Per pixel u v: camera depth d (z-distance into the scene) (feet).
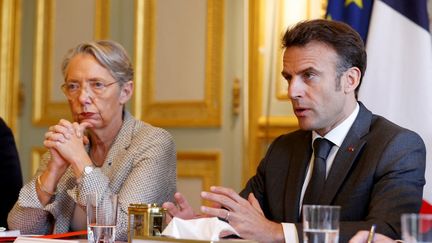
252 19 13.97
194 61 14.83
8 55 16.51
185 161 14.88
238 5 14.30
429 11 11.71
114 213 5.79
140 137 8.41
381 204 6.20
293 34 6.83
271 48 13.80
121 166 8.19
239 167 14.19
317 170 6.95
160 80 15.20
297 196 7.13
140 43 15.40
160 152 8.28
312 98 6.74
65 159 7.77
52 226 8.21
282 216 7.23
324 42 6.76
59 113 16.15
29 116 16.46
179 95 14.98
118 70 8.43
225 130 14.39
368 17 11.12
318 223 4.63
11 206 10.19
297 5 13.62
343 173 6.75
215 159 14.52
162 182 8.23
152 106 15.25
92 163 7.89
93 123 8.30
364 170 6.61
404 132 6.73
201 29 14.75
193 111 14.76
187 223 5.16
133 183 7.97
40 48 16.46
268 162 7.70
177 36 15.03
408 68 10.46
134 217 5.81
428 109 10.29
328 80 6.72
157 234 5.76
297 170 7.29
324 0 13.29
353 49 6.80
